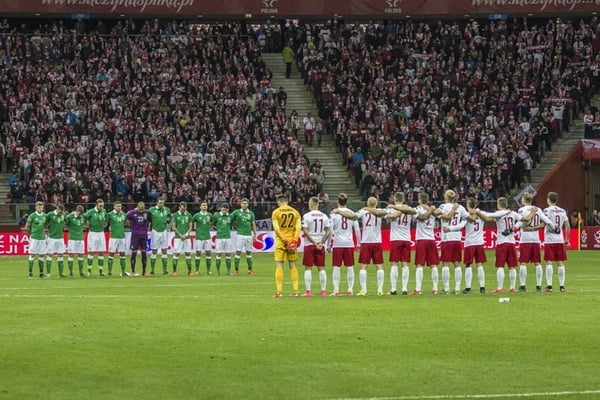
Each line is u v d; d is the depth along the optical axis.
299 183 70.12
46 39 80.12
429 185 71.88
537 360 21.73
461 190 71.81
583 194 76.19
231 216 50.19
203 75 79.50
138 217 49.53
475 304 32.44
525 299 34.31
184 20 86.50
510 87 81.38
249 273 49.97
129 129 73.56
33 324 27.28
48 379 19.66
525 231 37.88
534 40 84.75
